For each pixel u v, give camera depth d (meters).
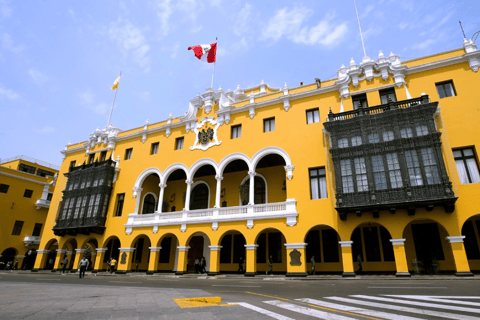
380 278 17.08
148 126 32.66
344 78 22.61
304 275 19.56
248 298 9.95
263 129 25.27
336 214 19.91
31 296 9.99
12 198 41.34
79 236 31.55
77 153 37.12
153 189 32.69
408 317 6.80
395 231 18.08
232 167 29.00
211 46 30.75
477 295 9.73
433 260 19.47
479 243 19.48
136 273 26.86
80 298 9.52
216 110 28.22
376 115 19.69
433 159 17.53
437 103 18.22
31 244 41.28
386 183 18.28
